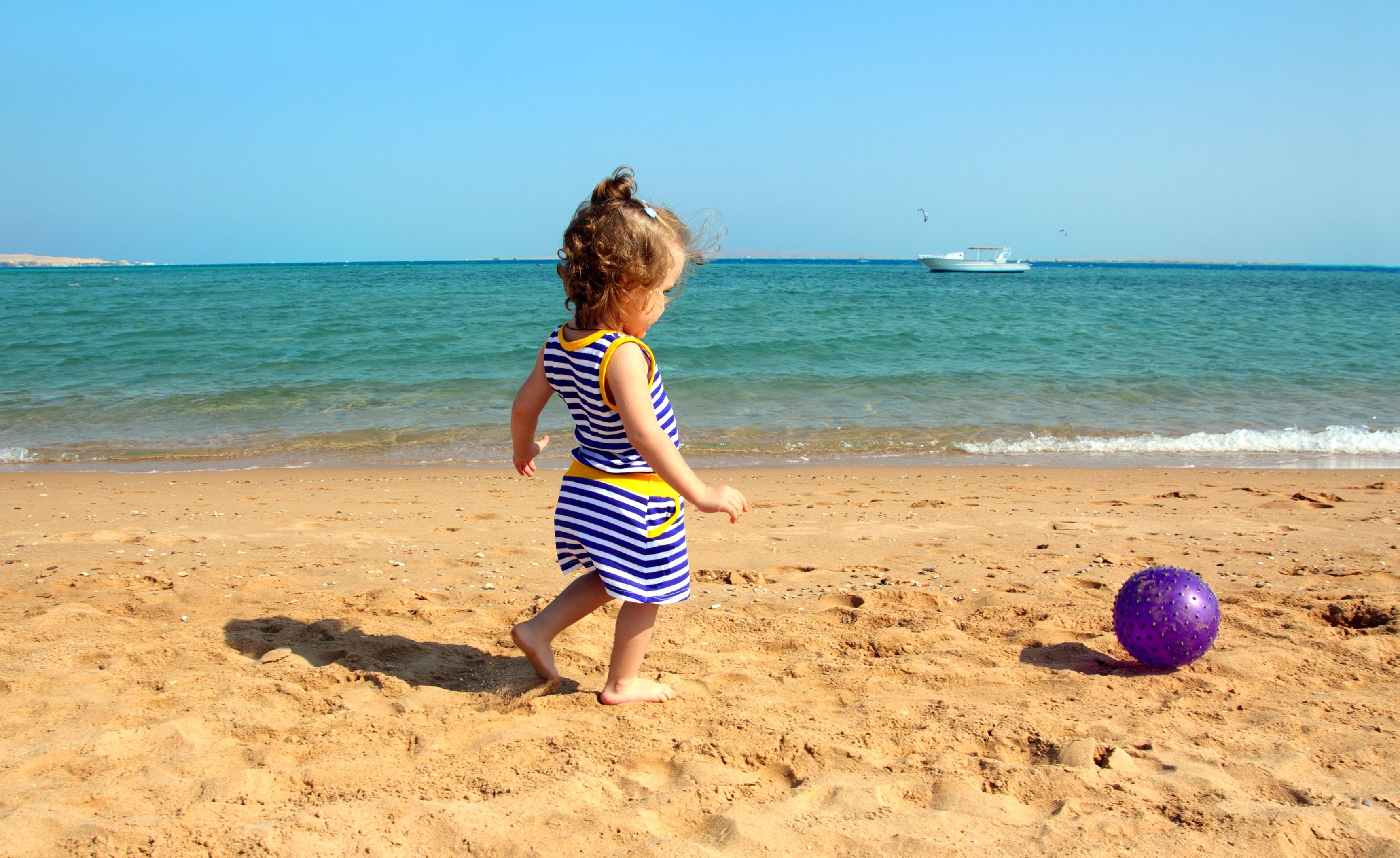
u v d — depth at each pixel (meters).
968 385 13.33
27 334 19.36
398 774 2.29
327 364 15.31
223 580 4.32
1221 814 2.05
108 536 5.36
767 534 5.42
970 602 3.93
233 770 2.34
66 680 2.96
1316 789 2.21
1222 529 5.48
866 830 2.01
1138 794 2.16
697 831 2.04
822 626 3.62
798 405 11.96
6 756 2.40
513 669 3.11
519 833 1.99
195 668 3.10
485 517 6.11
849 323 22.47
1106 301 33.34
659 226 2.42
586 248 2.40
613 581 2.46
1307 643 3.27
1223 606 3.75
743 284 54.50
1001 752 2.48
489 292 40.31
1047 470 8.31
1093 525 5.64
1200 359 15.93
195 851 1.89
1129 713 2.72
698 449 9.46
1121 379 13.71
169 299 34.34
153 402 12.02
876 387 13.18
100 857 1.87
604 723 2.63
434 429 10.48
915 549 5.00
